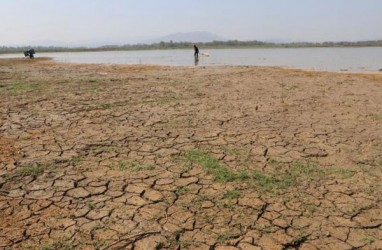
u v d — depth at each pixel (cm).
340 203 396
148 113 833
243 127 712
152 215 369
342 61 3719
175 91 1184
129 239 327
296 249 315
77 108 877
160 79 1572
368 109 890
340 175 473
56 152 556
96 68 2369
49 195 412
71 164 507
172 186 437
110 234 334
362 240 329
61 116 793
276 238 330
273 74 1814
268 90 1219
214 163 511
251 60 3925
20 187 432
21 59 4212
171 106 917
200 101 992
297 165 508
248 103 966
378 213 376
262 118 790
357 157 543
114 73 1914
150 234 335
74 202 396
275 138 639
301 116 811
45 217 364
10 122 734
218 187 434
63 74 1803
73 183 444
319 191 426
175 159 529
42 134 653
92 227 346
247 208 383
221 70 2100
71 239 326
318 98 1052
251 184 443
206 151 566
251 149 579
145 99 1016
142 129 693
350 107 916
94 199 403
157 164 509
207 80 1531
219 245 319
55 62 3475
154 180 455
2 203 392
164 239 327
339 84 1385
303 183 448
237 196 410
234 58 4528
